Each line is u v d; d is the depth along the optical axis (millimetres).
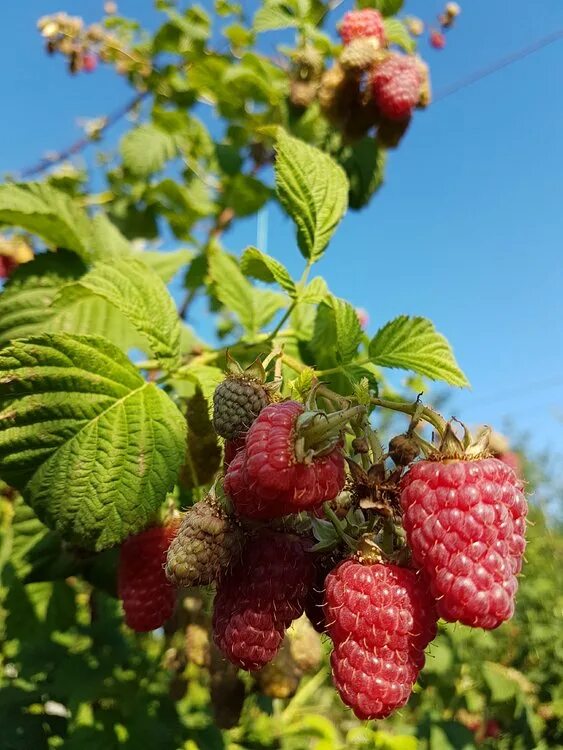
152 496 132
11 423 131
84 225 200
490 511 102
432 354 167
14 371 133
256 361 123
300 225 174
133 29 401
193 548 107
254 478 100
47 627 208
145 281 163
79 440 132
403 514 107
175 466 135
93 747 191
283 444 99
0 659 245
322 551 117
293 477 99
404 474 110
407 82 279
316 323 196
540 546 562
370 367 183
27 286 187
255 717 266
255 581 112
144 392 142
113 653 214
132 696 203
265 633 111
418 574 106
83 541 128
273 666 165
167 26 375
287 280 167
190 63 357
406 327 169
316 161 179
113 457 132
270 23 302
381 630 104
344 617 106
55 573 172
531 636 426
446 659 314
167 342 159
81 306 189
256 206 343
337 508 118
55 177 375
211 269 208
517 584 104
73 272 193
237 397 119
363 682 103
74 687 198
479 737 356
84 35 384
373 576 107
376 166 309
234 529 110
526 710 353
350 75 281
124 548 143
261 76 324
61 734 192
